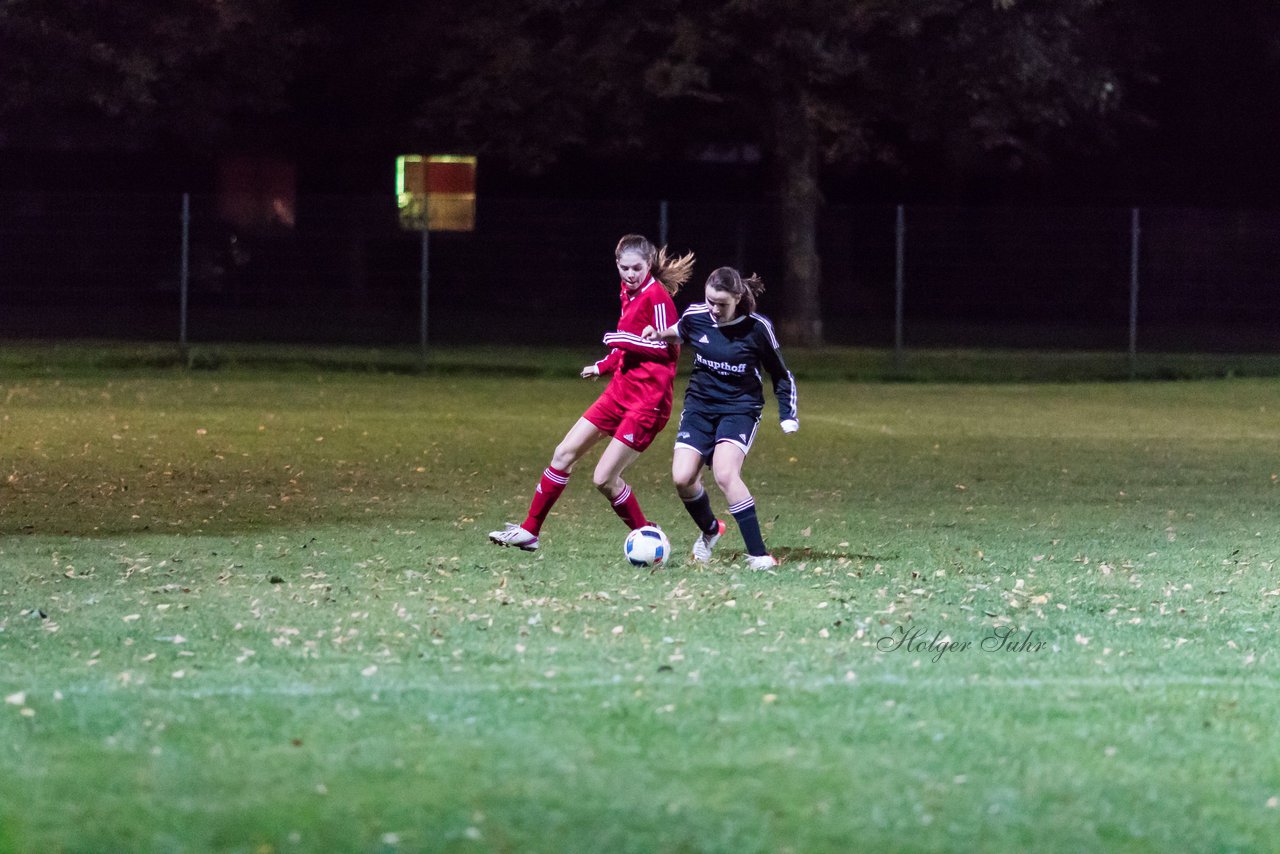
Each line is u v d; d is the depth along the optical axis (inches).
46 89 4131.4
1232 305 4065.0
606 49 4045.3
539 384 3427.7
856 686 886.4
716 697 860.0
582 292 4020.7
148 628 1035.3
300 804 685.3
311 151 4968.0
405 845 642.8
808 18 4023.1
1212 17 5059.1
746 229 4384.8
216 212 3870.6
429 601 1139.9
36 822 663.1
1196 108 5433.1
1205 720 833.5
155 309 3833.7
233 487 1806.1
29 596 1147.3
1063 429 2650.1
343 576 1248.2
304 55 4626.0
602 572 1278.3
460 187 4980.3
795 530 1549.0
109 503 1660.9
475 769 732.7
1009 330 4202.8
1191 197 5610.2
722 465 1306.6
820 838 656.4
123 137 4906.5
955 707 848.3
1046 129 4670.3
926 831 667.4
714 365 1315.2
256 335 3907.5
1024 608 1139.9
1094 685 902.4
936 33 4158.5
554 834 654.5
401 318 3993.6
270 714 819.4
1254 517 1676.9
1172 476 2042.3
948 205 5620.1
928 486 1918.1
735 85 4345.5
